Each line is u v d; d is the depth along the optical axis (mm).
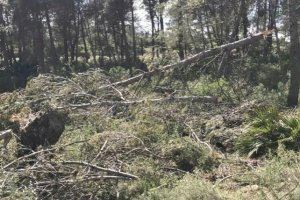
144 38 47062
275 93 14898
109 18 46094
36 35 42906
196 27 20344
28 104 9023
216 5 19328
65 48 48656
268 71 18438
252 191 5828
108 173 6578
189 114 9523
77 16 50125
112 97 10086
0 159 6848
